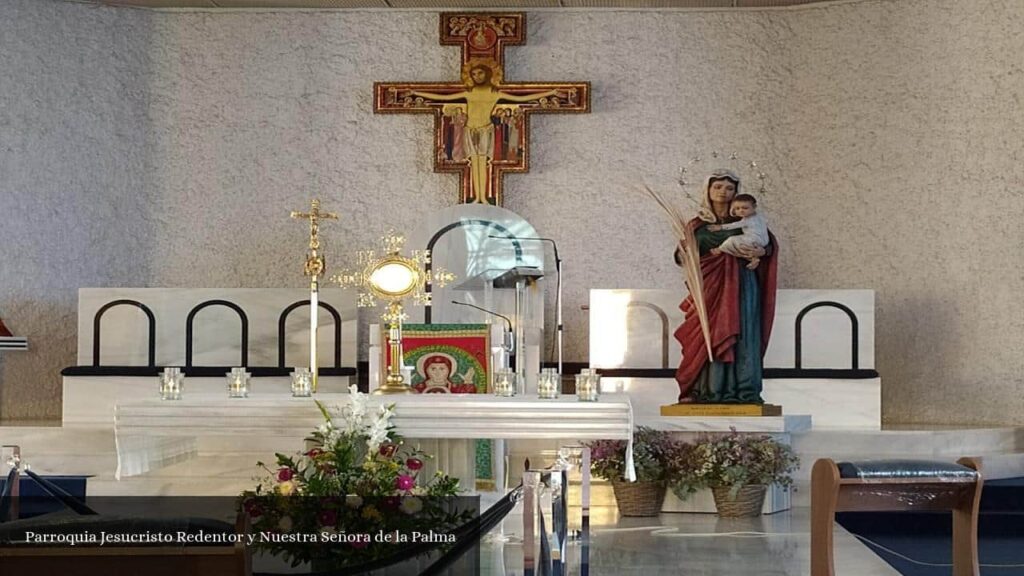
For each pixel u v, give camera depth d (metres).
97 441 9.63
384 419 6.48
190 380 10.48
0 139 11.51
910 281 11.37
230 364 10.59
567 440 10.00
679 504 9.34
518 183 12.16
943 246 11.20
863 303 10.55
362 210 12.19
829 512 5.84
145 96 12.13
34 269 11.64
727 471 9.05
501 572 6.80
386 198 12.18
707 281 9.60
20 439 9.61
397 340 7.54
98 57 11.95
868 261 11.57
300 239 12.19
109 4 12.00
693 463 9.16
